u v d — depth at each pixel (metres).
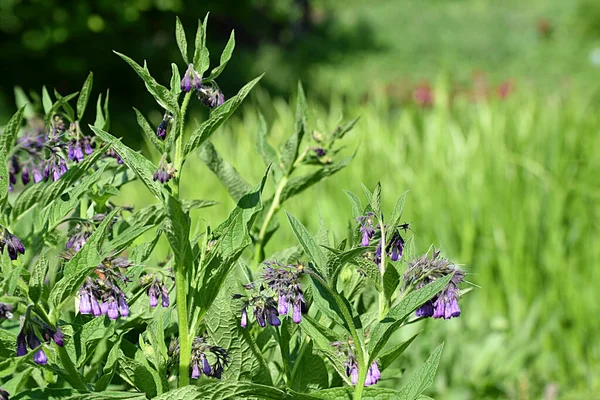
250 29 27.28
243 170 8.98
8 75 18.17
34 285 2.06
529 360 7.12
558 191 7.95
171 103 2.11
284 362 2.48
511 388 6.75
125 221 2.65
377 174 8.53
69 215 2.74
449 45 33.41
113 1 17.16
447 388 6.61
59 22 16.98
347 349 2.24
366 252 2.31
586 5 32.53
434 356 2.19
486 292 7.51
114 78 18.95
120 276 2.11
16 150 2.55
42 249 2.35
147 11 18.23
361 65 30.25
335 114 9.62
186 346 2.17
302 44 31.50
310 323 2.29
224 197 8.73
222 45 24.53
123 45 18.36
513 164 8.40
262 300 2.22
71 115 2.64
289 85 22.84
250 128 10.41
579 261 7.79
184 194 8.95
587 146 8.70
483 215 7.83
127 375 2.22
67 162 2.53
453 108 10.87
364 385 2.22
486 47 32.72
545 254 7.65
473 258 7.65
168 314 2.46
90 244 2.05
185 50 2.12
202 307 2.17
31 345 1.92
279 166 3.40
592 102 12.02
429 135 9.25
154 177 2.09
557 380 7.16
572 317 7.34
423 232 7.79
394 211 2.27
